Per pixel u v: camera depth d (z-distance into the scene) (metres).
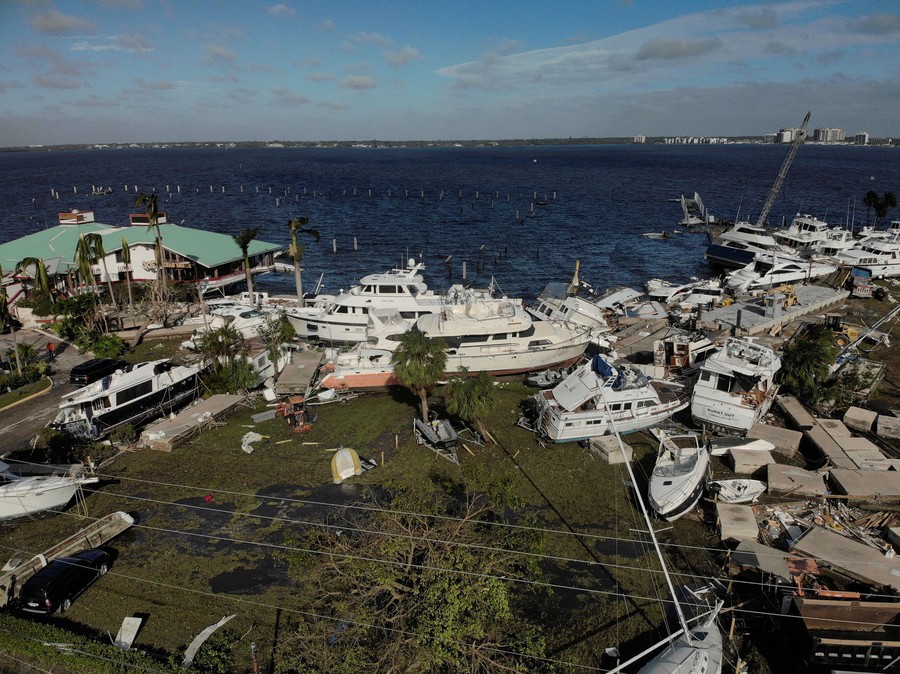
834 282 64.38
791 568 20.33
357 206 144.50
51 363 40.78
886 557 20.78
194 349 41.56
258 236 103.06
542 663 17.69
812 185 192.62
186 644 18.25
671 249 93.38
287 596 20.30
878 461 27.28
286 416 33.50
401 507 24.09
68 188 198.75
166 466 28.70
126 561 22.09
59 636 17.77
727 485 25.88
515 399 36.25
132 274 60.56
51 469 27.16
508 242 98.62
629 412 30.95
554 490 26.75
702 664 16.27
